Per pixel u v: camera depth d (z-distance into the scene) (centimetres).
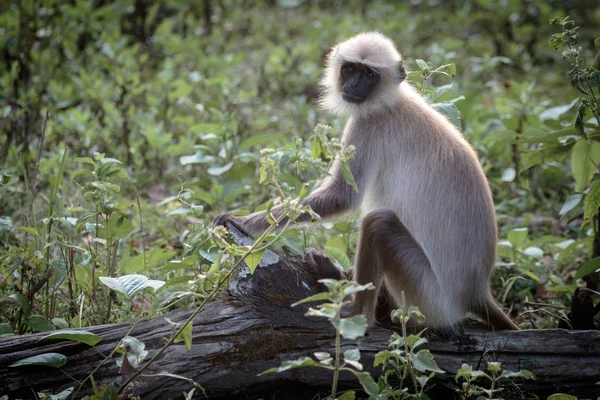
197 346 902
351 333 717
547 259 1415
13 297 976
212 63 2270
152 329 914
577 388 967
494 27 2795
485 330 1056
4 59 2086
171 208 1575
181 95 1927
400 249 1009
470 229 1031
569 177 1728
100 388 846
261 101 2103
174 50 2414
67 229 1166
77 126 1764
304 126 1966
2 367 862
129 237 1420
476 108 1919
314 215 825
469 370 857
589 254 1377
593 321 1107
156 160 1750
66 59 2222
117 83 1964
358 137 1120
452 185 1035
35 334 889
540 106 1920
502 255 1326
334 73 1180
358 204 1101
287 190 1028
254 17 2948
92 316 1045
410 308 831
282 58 2419
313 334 942
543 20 2778
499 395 952
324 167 812
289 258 1013
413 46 2670
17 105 1798
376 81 1105
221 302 946
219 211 1499
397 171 1086
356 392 951
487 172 1684
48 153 1698
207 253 977
